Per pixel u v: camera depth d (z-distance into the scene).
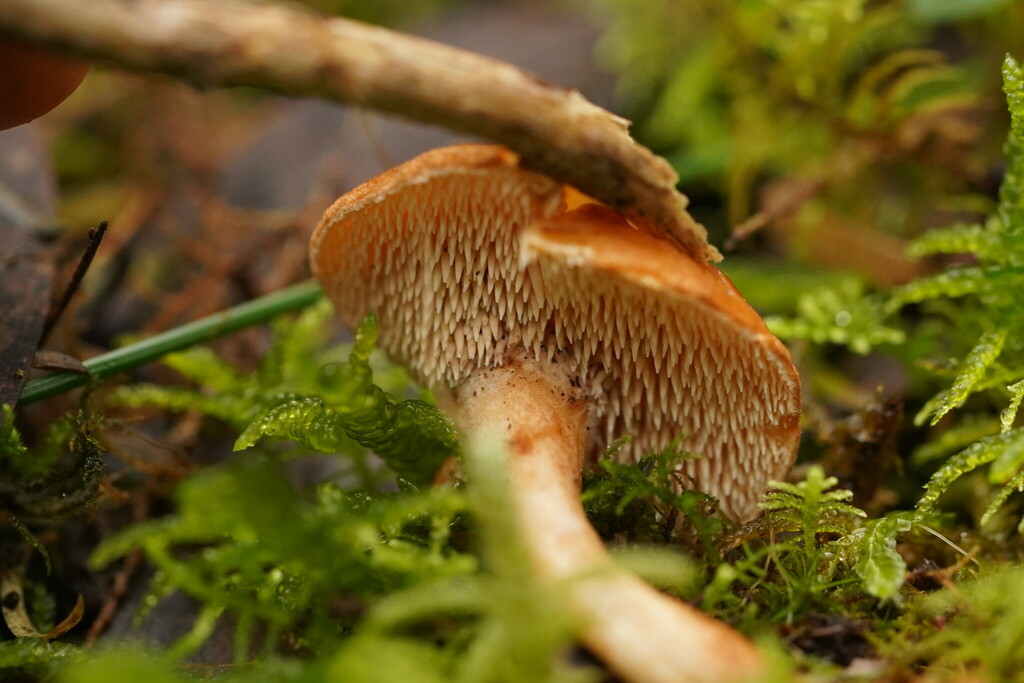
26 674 0.19
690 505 0.19
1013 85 0.21
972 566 0.20
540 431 0.19
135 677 0.17
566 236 0.19
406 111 0.18
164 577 0.19
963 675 0.18
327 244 0.20
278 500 0.18
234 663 0.19
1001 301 0.21
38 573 0.20
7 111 0.19
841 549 0.19
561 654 0.18
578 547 0.18
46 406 0.22
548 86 0.18
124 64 0.18
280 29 0.18
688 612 0.18
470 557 0.18
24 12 0.17
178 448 0.22
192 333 0.22
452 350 0.20
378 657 0.17
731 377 0.20
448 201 0.19
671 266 0.19
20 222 0.23
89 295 0.23
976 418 0.22
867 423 0.21
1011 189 0.21
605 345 0.20
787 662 0.18
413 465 0.20
